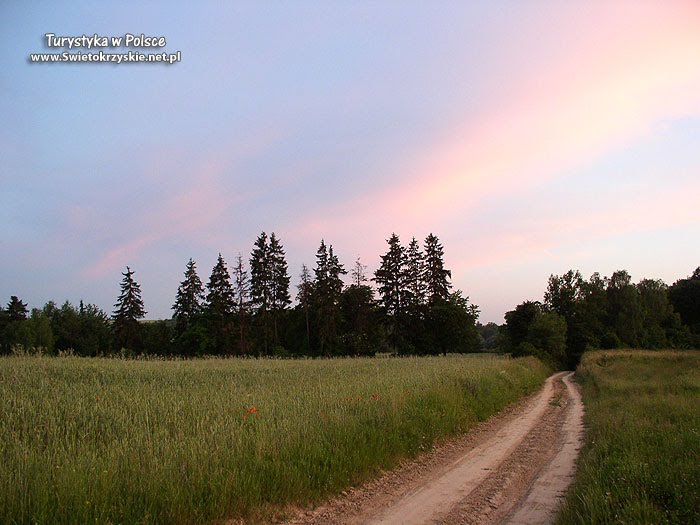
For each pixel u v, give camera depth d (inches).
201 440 298.0
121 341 2842.0
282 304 2906.0
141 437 299.0
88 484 215.3
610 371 1364.4
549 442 478.6
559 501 284.8
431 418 473.4
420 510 273.7
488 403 679.7
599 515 218.8
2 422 337.4
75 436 321.7
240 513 247.8
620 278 3811.5
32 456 242.8
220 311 2731.3
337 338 2785.4
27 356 828.0
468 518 259.9
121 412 378.6
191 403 422.6
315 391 526.0
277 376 760.3
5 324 2795.3
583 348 2952.8
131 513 211.6
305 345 2800.2
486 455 419.8
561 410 745.6
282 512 263.9
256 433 327.0
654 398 669.3
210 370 800.3
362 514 268.1
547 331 2502.5
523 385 1050.7
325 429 355.6
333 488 298.5
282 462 290.8
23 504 193.3
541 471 361.1
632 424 437.7
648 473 264.7
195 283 2997.0
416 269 2871.6
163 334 3078.2
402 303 2812.5
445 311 2785.4
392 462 370.3
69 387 498.0
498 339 3590.1
